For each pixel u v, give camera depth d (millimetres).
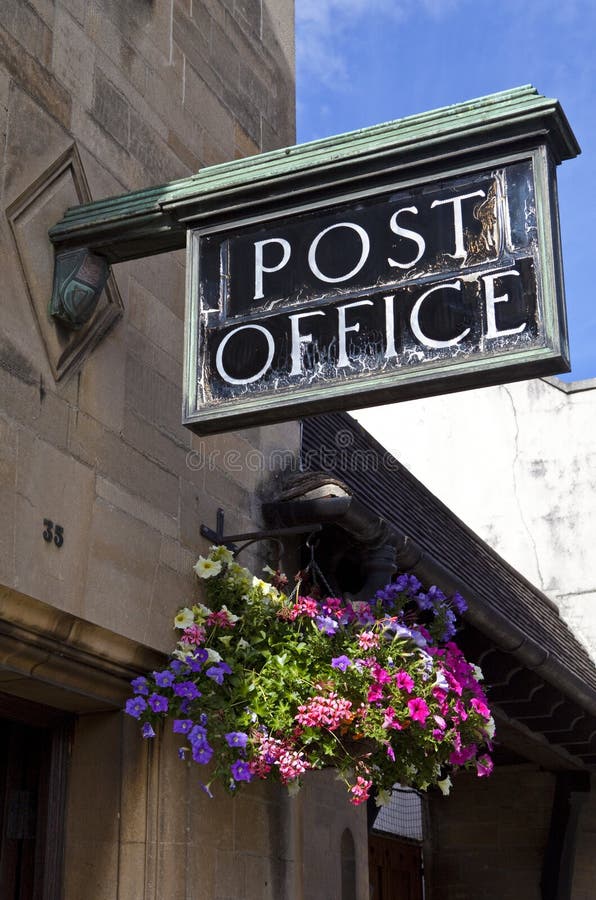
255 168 4105
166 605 4523
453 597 5012
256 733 4176
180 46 5465
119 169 4773
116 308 4555
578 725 8883
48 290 4188
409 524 7168
